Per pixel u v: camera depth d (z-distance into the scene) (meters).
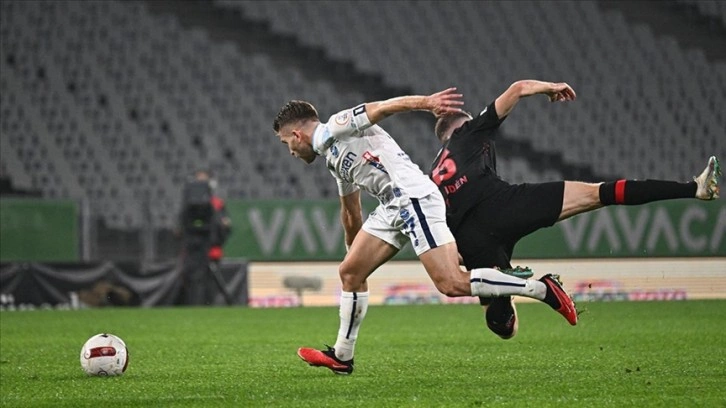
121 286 63.56
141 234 67.56
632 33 102.25
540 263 69.62
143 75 92.50
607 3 103.88
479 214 23.38
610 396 19.34
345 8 101.62
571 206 22.72
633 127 97.00
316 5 101.25
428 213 21.98
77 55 92.06
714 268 70.38
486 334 39.00
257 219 68.44
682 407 17.72
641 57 100.88
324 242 69.12
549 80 99.50
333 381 23.02
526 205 23.00
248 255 68.19
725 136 98.12
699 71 100.69
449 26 101.56
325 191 88.06
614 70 99.94
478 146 23.80
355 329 23.73
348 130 21.94
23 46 91.31
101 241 71.25
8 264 61.66
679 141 97.38
